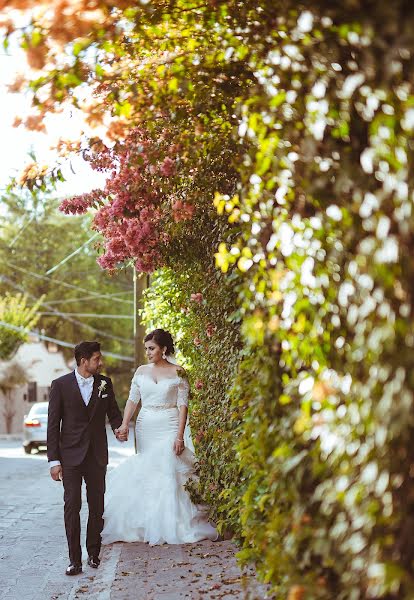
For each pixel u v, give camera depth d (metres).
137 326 18.00
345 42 3.94
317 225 4.40
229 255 5.55
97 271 62.91
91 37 5.16
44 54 4.93
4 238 62.59
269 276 5.01
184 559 8.73
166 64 6.27
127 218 9.99
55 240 62.81
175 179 8.62
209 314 9.36
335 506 3.86
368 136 3.87
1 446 38.53
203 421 10.11
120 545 9.85
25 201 61.97
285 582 4.59
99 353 8.96
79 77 5.48
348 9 3.50
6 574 8.64
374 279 3.51
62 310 62.62
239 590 7.01
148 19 5.79
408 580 3.14
